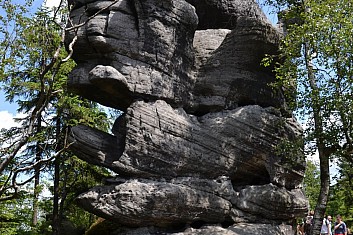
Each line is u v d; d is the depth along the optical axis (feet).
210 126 53.31
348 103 52.01
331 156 57.06
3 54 43.19
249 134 54.70
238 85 55.98
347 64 51.85
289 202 56.49
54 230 77.92
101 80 48.83
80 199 49.14
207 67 55.67
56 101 80.38
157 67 51.75
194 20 53.83
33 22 44.24
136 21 52.24
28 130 35.06
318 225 53.83
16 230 74.33
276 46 56.29
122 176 49.90
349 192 78.74
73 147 51.21
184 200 49.14
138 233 48.49
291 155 55.57
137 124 49.42
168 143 50.14
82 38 51.08
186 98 54.34
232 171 54.03
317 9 52.90
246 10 63.93
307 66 55.42
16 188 33.86
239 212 53.36
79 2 53.57
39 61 61.87
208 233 49.88
